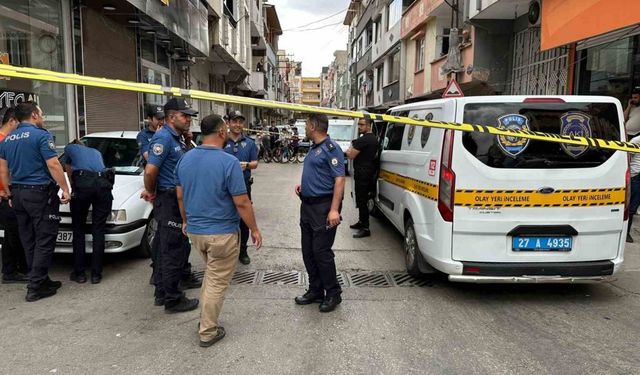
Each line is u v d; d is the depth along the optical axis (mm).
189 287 4840
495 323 4008
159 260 4266
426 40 19781
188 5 13547
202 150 3578
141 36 12820
